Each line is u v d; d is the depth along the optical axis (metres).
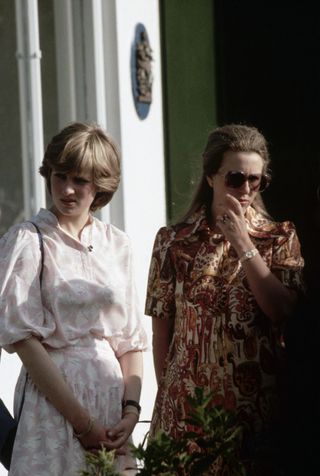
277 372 9.95
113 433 9.67
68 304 9.66
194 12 19.08
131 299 10.16
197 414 8.27
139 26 17.27
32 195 15.06
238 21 20.06
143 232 17.44
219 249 10.16
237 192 10.03
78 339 9.73
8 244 9.72
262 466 9.73
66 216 9.94
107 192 10.04
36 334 9.54
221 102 19.69
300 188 20.55
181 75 18.59
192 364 10.04
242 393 9.91
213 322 10.00
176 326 10.24
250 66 20.17
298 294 9.95
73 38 16.11
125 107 16.81
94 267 9.91
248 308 9.93
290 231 10.16
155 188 17.83
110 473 8.31
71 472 9.47
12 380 14.07
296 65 20.67
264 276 9.77
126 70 16.84
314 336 9.72
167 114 18.22
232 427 8.52
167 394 10.16
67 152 9.70
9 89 14.89
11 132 14.90
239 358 9.92
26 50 15.07
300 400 9.70
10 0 14.94
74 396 9.55
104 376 9.73
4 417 9.66
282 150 20.64
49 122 15.63
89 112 16.30
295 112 20.69
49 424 9.54
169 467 8.05
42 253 9.70
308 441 9.66
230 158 10.04
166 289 10.38
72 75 16.11
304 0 20.72
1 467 12.59
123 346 10.11
